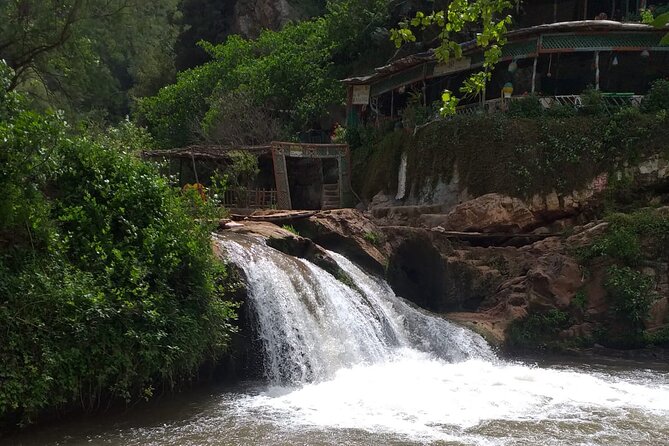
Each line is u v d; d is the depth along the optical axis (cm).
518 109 2081
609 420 847
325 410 855
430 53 2333
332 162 2906
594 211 1895
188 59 4669
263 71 3130
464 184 2067
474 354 1350
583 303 1560
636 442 752
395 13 3088
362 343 1208
